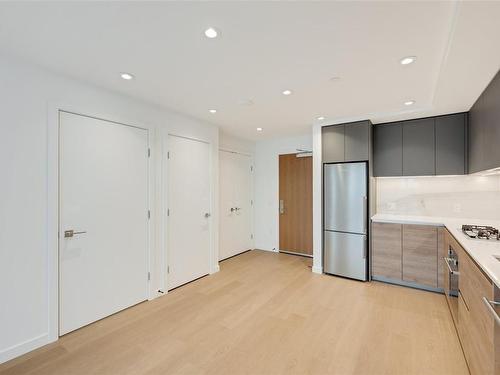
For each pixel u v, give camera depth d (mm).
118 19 1438
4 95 1862
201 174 3588
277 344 2053
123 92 2533
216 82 2285
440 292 3014
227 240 4570
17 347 1914
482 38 1470
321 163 3734
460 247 2002
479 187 3199
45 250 2072
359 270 3420
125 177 2658
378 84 2295
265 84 2316
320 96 2605
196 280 3482
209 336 2168
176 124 3191
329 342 2072
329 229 3658
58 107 2133
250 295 2994
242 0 1281
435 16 1376
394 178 3740
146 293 2859
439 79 2061
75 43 1687
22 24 1479
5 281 1874
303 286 3256
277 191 5031
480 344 1425
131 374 1736
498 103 1883
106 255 2494
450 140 3113
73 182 2248
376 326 2303
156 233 2971
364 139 3371
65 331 2193
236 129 4113
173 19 1436
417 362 1826
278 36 1591
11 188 1900
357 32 1538
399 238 3205
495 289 1210
